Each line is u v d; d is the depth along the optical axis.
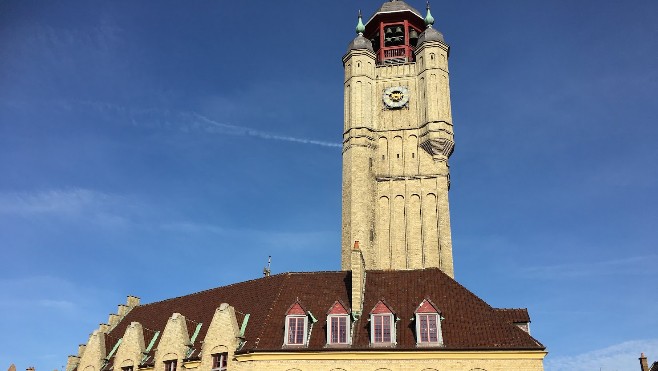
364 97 82.50
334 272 56.88
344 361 46.09
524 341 45.50
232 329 50.16
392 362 45.59
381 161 79.81
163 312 66.00
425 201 76.25
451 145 78.88
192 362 51.56
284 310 51.78
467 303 50.03
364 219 75.50
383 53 87.56
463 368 44.91
